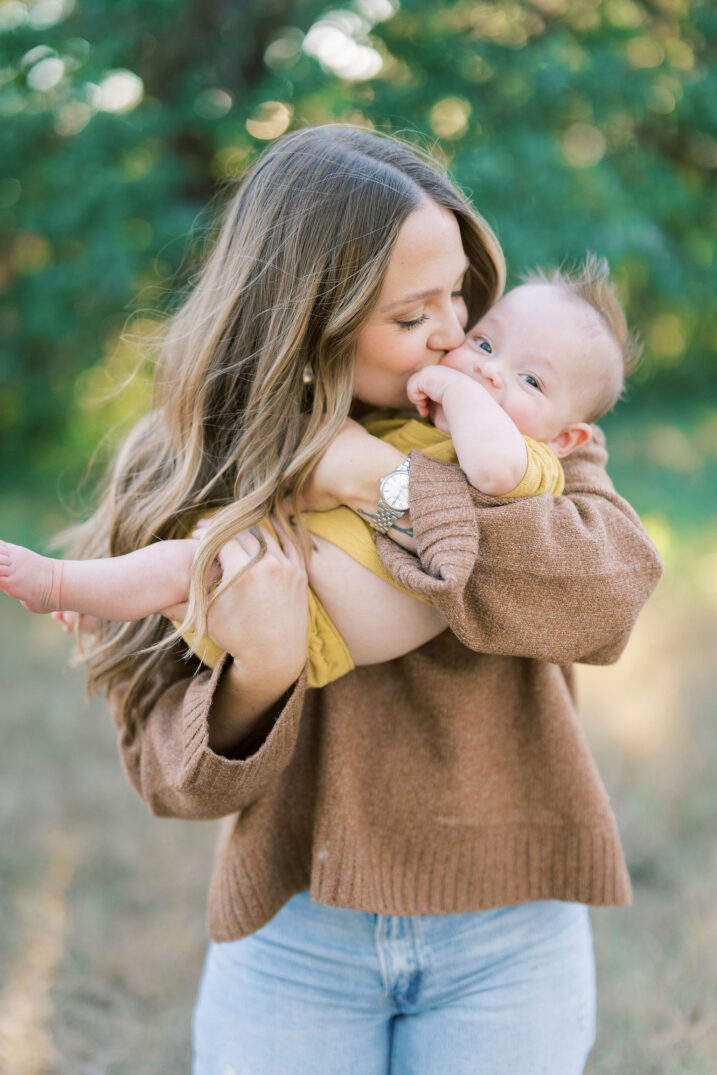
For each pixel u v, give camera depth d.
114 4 6.81
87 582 1.30
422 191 1.33
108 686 1.58
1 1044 2.59
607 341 1.44
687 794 3.36
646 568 1.31
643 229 7.15
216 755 1.28
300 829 1.49
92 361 7.55
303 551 1.33
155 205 7.07
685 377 10.70
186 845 3.40
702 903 2.91
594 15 7.38
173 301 1.85
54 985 2.79
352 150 1.35
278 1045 1.48
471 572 1.25
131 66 7.26
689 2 7.47
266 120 7.04
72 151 6.93
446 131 6.97
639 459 7.50
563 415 1.42
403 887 1.42
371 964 1.46
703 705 3.84
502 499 1.27
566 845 1.46
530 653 1.28
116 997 2.76
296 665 1.31
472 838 1.44
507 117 6.96
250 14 7.29
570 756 1.46
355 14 7.05
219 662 1.30
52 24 6.99
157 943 2.95
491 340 1.43
